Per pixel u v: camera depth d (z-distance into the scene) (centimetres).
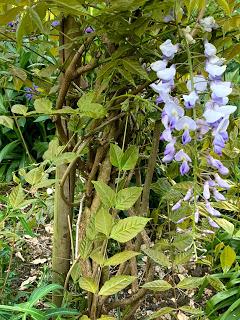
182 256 41
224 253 45
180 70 39
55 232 50
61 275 51
